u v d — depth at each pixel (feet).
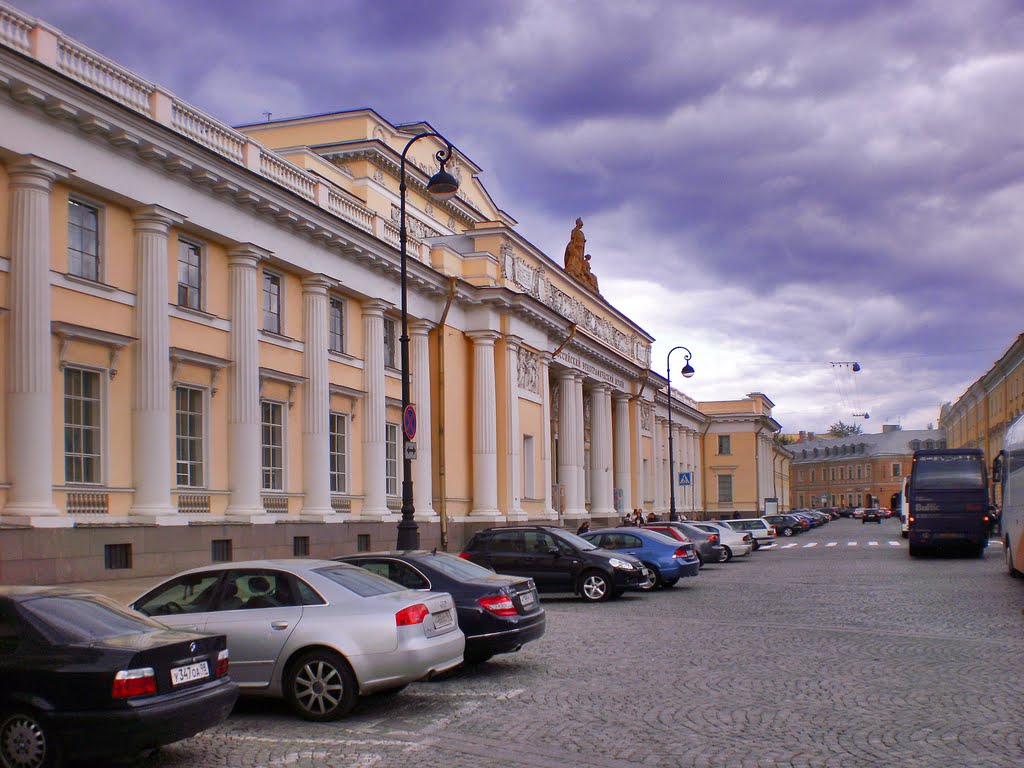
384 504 107.76
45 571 61.72
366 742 30.09
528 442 144.66
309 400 95.76
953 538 128.98
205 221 80.23
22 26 63.21
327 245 98.12
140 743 24.97
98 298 69.82
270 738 30.81
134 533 69.77
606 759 27.66
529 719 33.01
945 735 30.04
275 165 91.09
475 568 45.60
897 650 47.37
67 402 67.67
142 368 72.84
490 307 131.34
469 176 174.91
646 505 221.66
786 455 466.70
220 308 84.07
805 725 31.50
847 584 88.28
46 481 62.54
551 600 75.92
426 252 122.72
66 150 65.77
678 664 44.14
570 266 180.04
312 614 33.71
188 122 78.54
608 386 188.65
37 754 24.86
